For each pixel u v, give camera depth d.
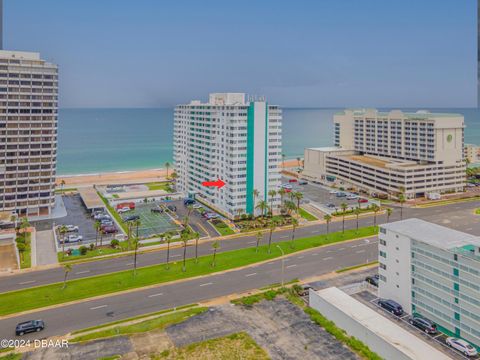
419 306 83.31
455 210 176.12
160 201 190.00
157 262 115.56
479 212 172.12
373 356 70.00
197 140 188.00
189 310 87.50
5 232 136.88
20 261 115.81
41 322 80.75
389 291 89.88
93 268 111.25
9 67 150.25
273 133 165.00
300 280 103.56
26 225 134.75
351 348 73.38
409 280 84.62
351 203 187.62
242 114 157.88
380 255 91.94
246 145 159.88
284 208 168.75
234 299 92.94
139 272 108.19
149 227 148.88
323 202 189.38
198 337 77.06
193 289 98.62
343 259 117.69
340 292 89.12
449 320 76.88
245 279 104.25
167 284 101.50
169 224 152.75
